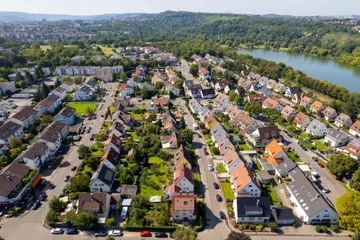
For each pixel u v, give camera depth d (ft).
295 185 273.54
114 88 640.58
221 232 229.66
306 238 224.53
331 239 223.71
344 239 223.92
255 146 370.32
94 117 464.24
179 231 207.21
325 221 238.27
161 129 412.16
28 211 249.96
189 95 588.09
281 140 383.24
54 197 248.52
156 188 283.79
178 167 301.22
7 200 254.47
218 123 403.54
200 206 254.47
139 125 433.48
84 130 418.51
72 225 232.73
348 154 352.90
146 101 547.08
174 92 585.63
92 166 312.29
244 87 649.20
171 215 245.24
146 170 310.65
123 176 288.30
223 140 360.07
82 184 269.44
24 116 425.69
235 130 416.26
